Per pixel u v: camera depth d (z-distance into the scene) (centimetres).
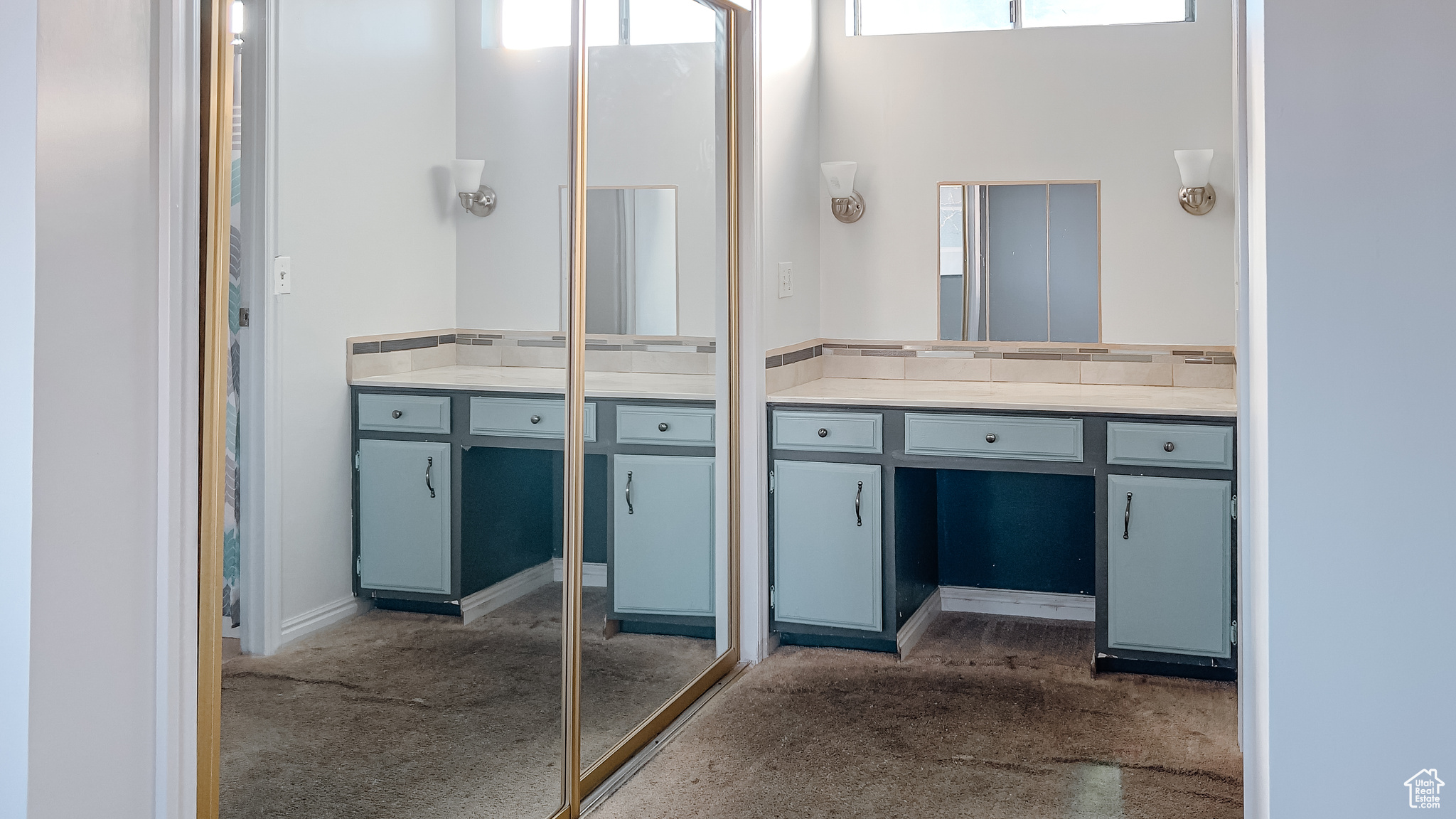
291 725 189
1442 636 164
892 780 283
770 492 380
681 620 335
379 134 204
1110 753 298
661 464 320
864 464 371
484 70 234
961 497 434
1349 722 168
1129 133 403
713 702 342
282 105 180
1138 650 354
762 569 378
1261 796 199
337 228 195
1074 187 409
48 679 138
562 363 267
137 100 148
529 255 252
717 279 352
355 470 203
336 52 192
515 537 251
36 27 133
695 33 331
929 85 421
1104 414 349
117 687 149
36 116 133
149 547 153
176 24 153
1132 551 351
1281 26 165
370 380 205
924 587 416
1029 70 411
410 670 218
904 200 426
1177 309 401
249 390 177
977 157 418
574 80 266
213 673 172
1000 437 359
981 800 271
